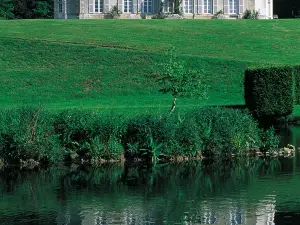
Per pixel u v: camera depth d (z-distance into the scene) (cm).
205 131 2844
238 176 2469
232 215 1955
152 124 2797
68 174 2544
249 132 2938
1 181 2434
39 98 4450
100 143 2784
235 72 4809
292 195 2166
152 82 4675
